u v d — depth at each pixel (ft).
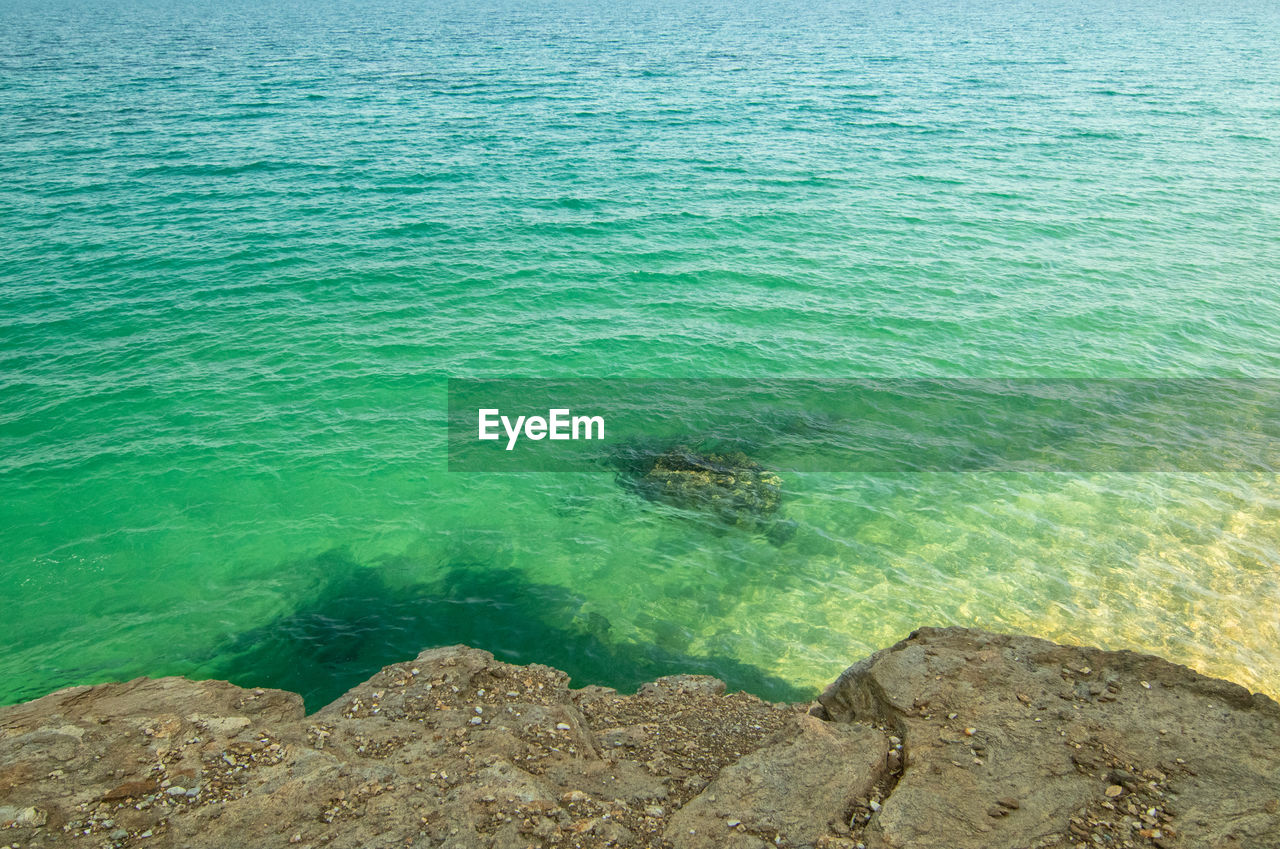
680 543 50.55
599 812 23.68
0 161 123.24
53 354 69.92
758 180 126.82
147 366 68.80
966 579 47.47
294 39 318.65
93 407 62.39
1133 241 104.27
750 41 320.50
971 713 26.61
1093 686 27.81
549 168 131.64
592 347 75.66
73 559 47.21
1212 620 43.91
